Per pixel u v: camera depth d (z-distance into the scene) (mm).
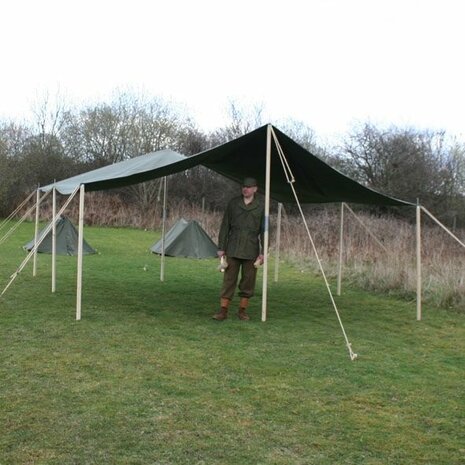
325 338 6039
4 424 3447
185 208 24078
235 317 7000
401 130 26906
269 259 14047
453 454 3217
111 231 20906
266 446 3242
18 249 14109
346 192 7602
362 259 11617
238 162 7578
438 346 5910
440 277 9055
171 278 10352
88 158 29625
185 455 3094
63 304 7414
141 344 5480
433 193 26109
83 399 3914
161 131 29594
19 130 28094
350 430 3521
